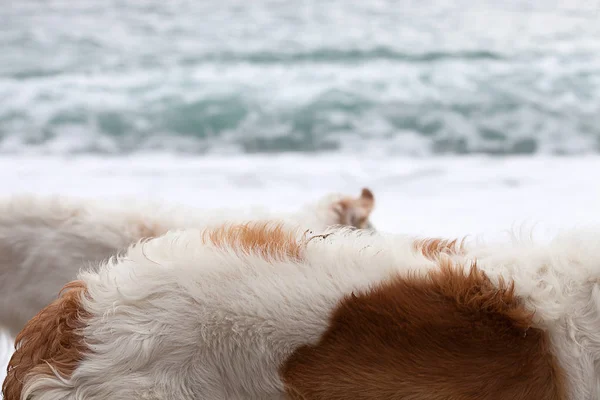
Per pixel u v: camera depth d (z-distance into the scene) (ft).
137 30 55.11
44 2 64.28
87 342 8.06
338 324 8.11
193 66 45.14
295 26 56.08
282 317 8.11
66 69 44.60
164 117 35.91
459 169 28.60
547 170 28.25
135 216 13.39
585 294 8.29
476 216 22.85
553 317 8.09
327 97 38.22
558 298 8.20
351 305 8.13
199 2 64.75
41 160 30.63
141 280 8.25
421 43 50.60
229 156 32.24
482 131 34.58
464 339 8.00
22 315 13.39
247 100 37.58
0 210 13.44
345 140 33.63
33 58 46.98
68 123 35.19
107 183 26.68
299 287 8.22
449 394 7.93
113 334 8.02
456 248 9.09
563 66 43.98
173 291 8.16
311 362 8.09
